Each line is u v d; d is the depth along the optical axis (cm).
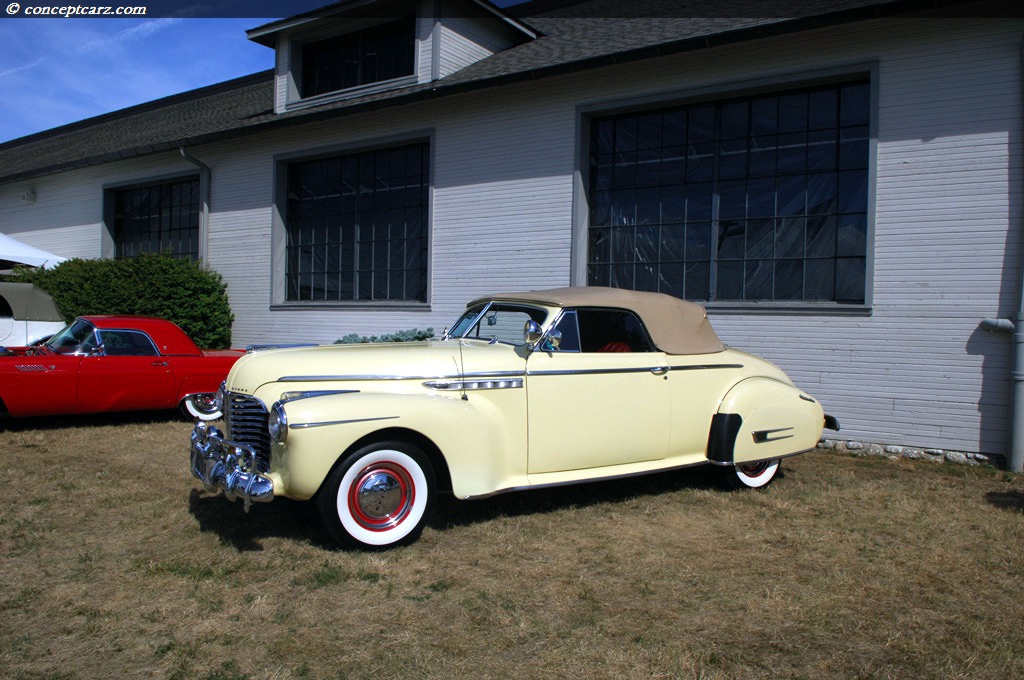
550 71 896
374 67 1228
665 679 287
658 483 598
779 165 838
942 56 719
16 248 1292
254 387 445
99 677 284
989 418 694
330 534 419
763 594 371
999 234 691
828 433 777
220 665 294
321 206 1258
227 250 1334
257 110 1423
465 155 1043
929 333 724
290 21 1230
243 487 398
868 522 493
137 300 1203
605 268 952
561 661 300
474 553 426
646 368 525
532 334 470
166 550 422
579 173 937
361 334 1155
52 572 388
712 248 875
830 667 298
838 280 801
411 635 321
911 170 734
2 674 283
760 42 813
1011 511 520
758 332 818
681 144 902
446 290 1064
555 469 493
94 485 563
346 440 407
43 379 764
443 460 457
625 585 381
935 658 305
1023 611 352
